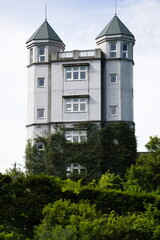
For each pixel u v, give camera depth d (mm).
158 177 35219
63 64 54281
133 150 51531
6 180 23484
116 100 53938
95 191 24797
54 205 20109
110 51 55250
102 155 50406
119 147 51031
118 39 55062
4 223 22719
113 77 54625
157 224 21062
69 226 18219
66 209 19969
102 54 55312
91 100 53062
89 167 49875
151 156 39250
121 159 50562
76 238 17734
